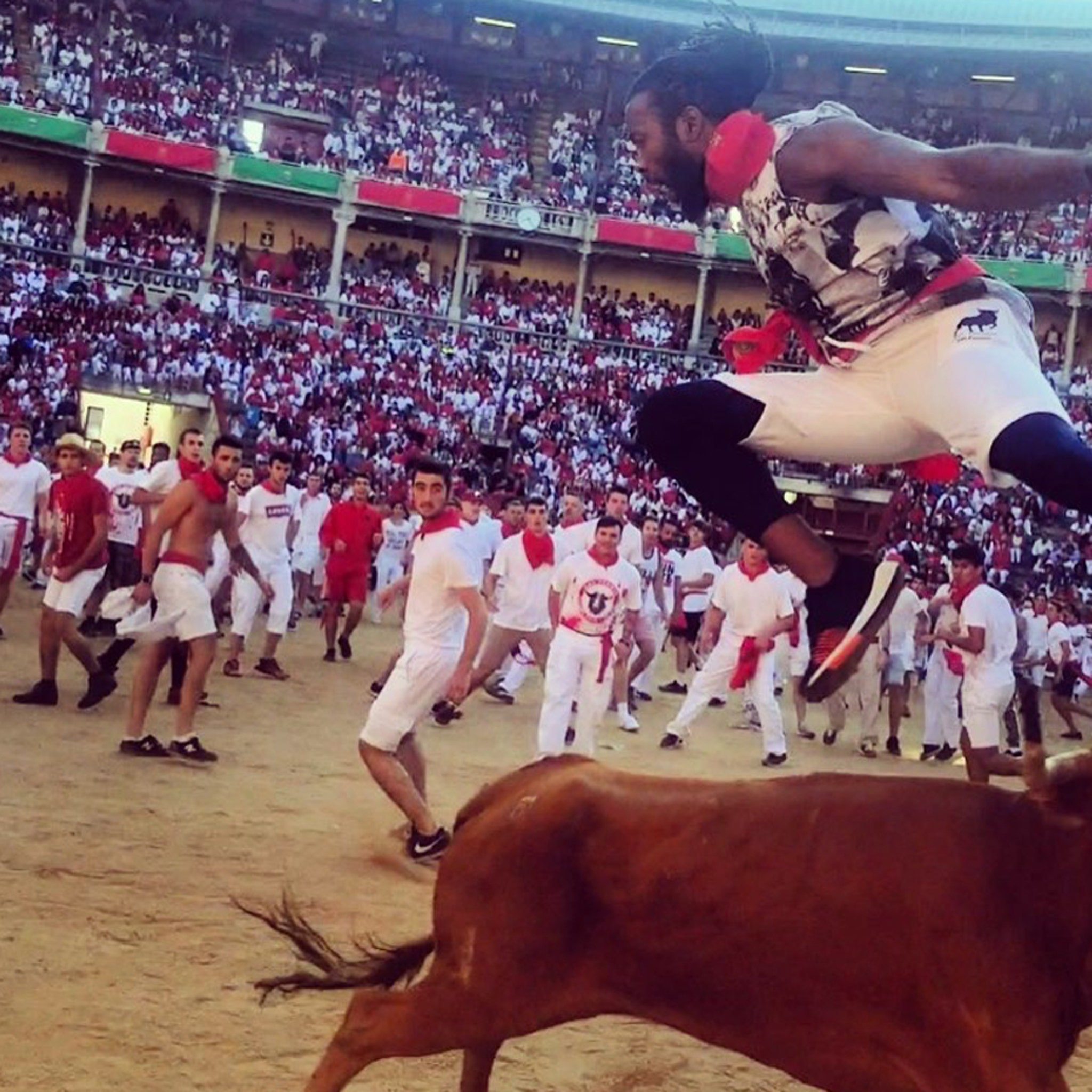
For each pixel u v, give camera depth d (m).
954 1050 3.04
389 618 23.58
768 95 52.06
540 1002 3.52
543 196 48.34
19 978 5.48
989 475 2.84
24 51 44.25
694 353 45.78
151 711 12.21
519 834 3.52
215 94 46.84
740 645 13.61
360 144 47.56
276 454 15.23
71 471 11.72
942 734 15.05
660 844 3.36
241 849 7.85
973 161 2.61
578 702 11.22
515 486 34.69
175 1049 4.92
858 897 3.13
